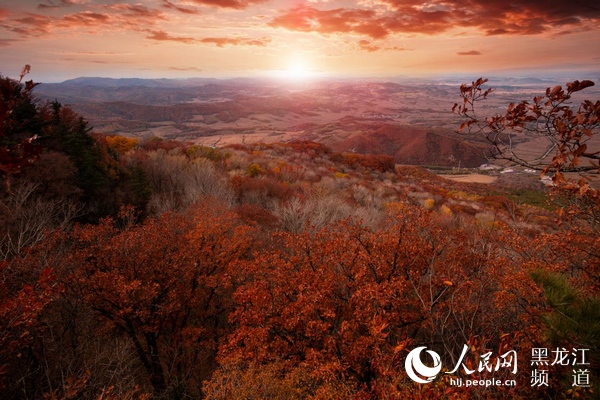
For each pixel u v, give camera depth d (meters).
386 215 25.11
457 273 9.40
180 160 35.34
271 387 9.20
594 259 7.01
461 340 8.95
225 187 29.92
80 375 10.30
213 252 16.98
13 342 8.50
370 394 6.70
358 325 10.33
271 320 11.06
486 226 13.56
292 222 23.22
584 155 3.50
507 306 7.84
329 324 10.38
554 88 3.71
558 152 3.61
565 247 7.58
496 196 50.09
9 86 2.71
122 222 23.03
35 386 10.50
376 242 12.01
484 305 8.88
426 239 11.85
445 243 11.46
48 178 18.89
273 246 19.97
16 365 10.12
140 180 27.36
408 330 11.27
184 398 13.90
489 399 4.90
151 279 14.71
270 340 12.57
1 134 2.73
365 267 11.20
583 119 3.48
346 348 10.12
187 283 16.56
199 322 17.34
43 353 10.80
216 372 10.00
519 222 14.27
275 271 12.23
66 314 12.41
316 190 33.88
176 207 26.53
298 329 11.34
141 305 13.88
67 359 10.81
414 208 12.13
